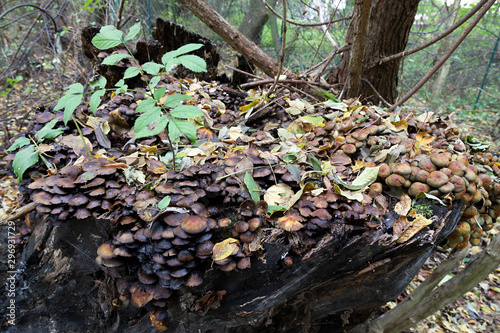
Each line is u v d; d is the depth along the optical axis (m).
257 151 0.86
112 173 0.74
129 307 0.83
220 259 0.65
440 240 0.83
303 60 3.30
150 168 0.80
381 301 0.91
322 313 0.95
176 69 1.47
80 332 0.93
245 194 0.75
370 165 0.88
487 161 0.99
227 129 1.06
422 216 0.74
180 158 0.88
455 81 4.79
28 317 0.92
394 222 0.75
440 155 0.80
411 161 0.83
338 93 1.58
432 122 1.13
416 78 4.02
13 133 2.33
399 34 1.57
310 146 0.96
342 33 2.88
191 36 1.54
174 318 0.78
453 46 1.29
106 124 0.98
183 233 0.64
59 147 0.88
